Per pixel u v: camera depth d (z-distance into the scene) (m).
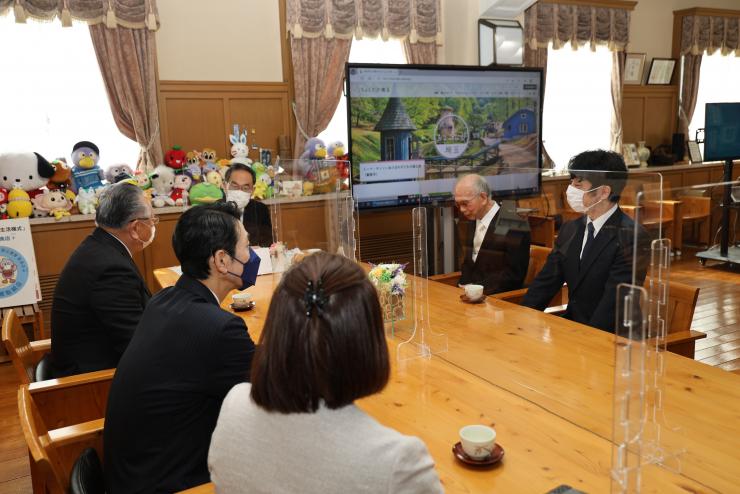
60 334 2.13
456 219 2.96
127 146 4.67
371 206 4.80
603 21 6.95
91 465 1.33
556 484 1.12
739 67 8.47
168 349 1.33
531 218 2.63
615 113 7.29
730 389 1.49
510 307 2.38
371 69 4.62
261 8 5.01
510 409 1.46
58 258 4.15
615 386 0.97
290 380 0.75
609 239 2.05
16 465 2.56
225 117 4.93
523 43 5.80
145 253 4.43
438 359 1.82
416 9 5.46
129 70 4.48
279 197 2.79
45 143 4.43
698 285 5.07
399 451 0.71
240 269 1.56
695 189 4.97
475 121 5.12
